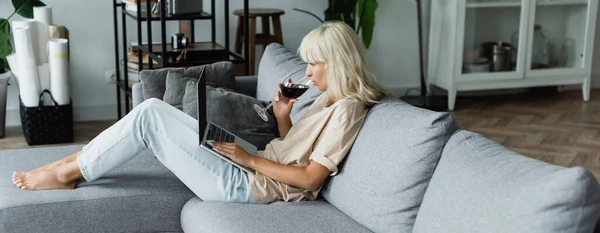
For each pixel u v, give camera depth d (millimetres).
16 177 2564
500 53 5453
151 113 2520
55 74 4273
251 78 3602
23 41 4160
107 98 4945
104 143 2529
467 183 1887
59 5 4676
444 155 2055
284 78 3105
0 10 4562
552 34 5559
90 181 2613
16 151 2965
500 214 1757
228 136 2572
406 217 2127
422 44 5617
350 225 2273
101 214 2496
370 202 2221
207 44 4348
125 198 2521
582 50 5602
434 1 5441
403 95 5688
